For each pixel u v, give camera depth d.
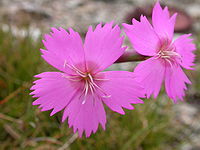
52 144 0.10
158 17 0.06
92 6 0.23
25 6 0.20
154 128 0.12
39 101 0.06
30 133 0.10
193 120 0.13
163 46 0.06
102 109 0.06
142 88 0.06
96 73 0.06
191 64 0.07
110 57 0.06
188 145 0.12
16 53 0.12
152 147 0.12
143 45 0.06
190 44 0.07
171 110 0.13
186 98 0.14
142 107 0.12
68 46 0.06
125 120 0.11
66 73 0.06
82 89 0.06
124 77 0.06
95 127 0.06
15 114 0.11
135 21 0.06
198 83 0.15
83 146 0.10
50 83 0.06
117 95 0.06
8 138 0.11
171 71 0.06
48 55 0.06
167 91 0.06
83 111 0.06
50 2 0.23
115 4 0.23
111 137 0.11
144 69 0.06
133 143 0.11
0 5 0.20
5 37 0.13
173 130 0.12
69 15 0.21
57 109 0.06
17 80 0.11
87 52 0.06
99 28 0.06
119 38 0.06
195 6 0.24
